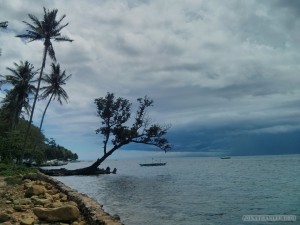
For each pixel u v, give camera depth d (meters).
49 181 21.47
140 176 64.88
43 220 11.00
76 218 11.23
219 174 70.12
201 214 20.77
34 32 42.66
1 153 44.84
